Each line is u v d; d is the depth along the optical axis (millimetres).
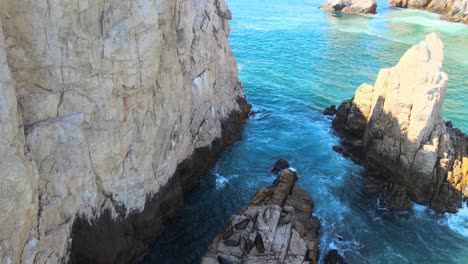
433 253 27812
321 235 28438
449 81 55219
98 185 23453
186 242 27609
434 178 31844
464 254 27844
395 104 33000
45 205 20375
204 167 34281
